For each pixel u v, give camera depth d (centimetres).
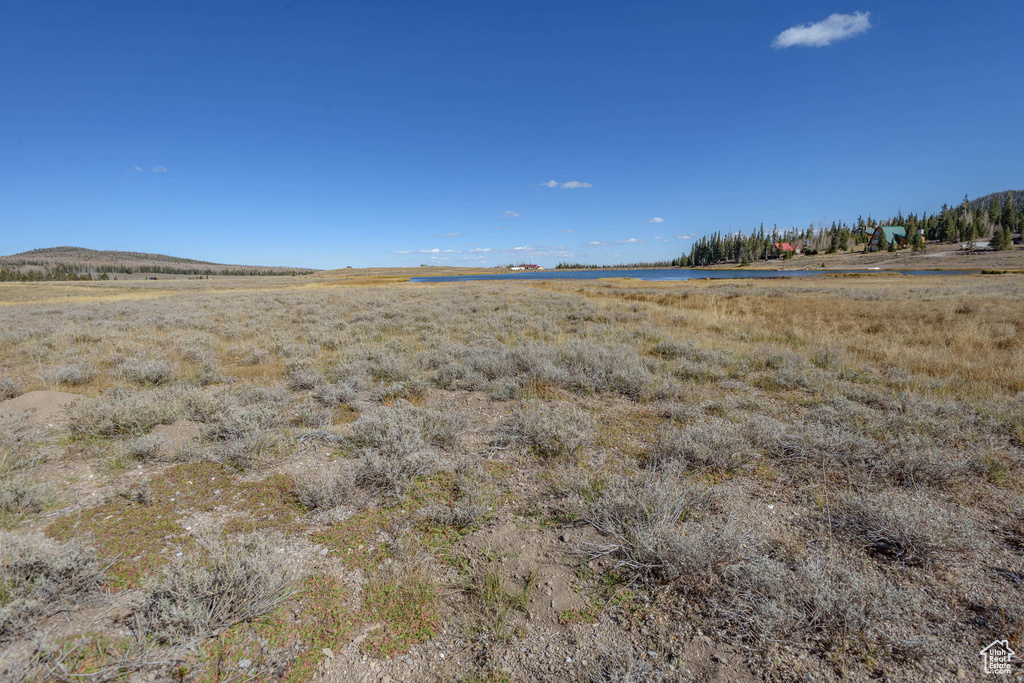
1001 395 574
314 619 246
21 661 208
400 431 461
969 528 293
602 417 554
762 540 296
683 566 264
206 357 914
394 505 362
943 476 365
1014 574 261
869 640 218
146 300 2777
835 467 406
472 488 375
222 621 234
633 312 1628
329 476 407
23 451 436
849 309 1666
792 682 199
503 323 1361
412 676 214
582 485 375
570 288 3469
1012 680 195
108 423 484
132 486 388
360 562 294
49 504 354
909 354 827
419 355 905
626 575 274
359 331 1260
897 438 444
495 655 224
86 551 271
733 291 3012
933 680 197
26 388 662
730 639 225
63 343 1044
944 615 232
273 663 217
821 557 275
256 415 520
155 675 207
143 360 854
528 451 455
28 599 230
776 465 417
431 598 262
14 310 1930
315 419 546
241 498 373
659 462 418
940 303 1717
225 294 3522
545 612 249
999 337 971
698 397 631
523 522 334
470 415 572
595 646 226
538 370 727
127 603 247
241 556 263
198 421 543
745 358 858
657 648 223
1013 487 361
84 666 207
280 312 1884
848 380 714
